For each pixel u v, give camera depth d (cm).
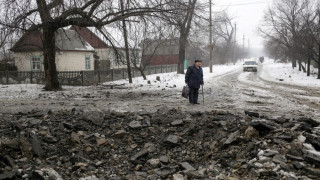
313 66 4122
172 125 666
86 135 604
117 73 2455
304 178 387
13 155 496
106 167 491
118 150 561
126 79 2477
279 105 1023
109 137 609
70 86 1959
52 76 1662
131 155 539
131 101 1148
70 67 2888
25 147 505
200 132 605
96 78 2180
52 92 1534
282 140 507
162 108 873
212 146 544
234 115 754
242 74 3272
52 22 1418
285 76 2873
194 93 1057
